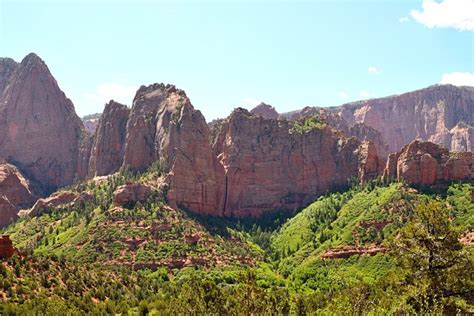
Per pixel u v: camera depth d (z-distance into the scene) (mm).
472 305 61250
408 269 65875
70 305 105250
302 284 169250
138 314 108812
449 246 63688
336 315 86938
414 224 67250
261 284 163250
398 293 66250
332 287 151125
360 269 166750
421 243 65562
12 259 114000
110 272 150500
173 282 157750
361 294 88625
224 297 92750
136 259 174500
